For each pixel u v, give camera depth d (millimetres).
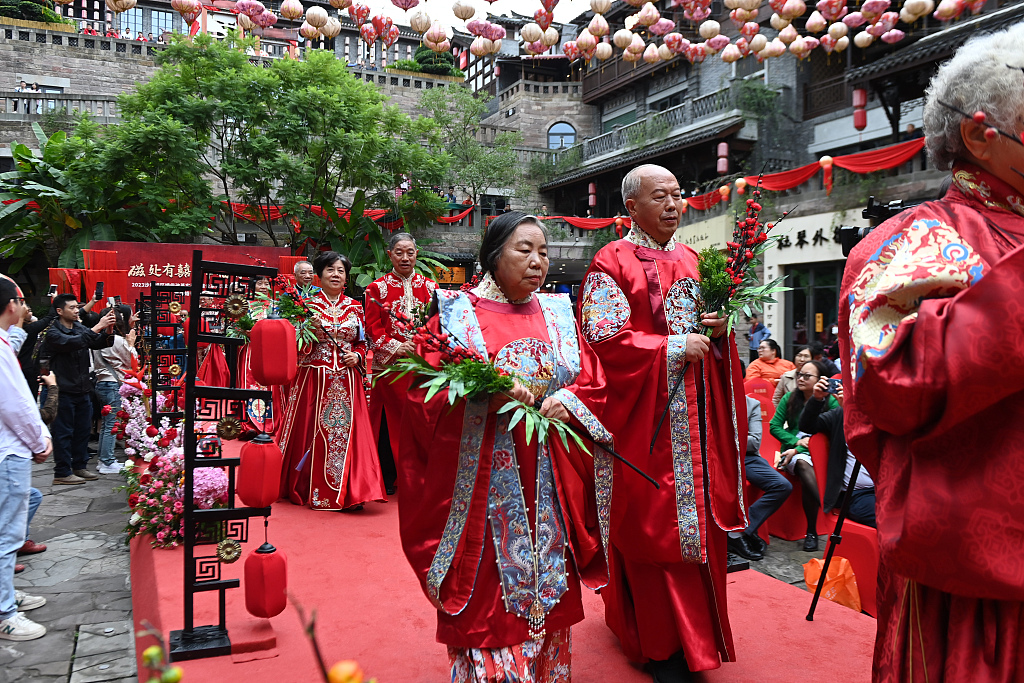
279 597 2959
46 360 7047
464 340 2248
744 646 2943
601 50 6508
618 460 2611
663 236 2916
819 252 12516
